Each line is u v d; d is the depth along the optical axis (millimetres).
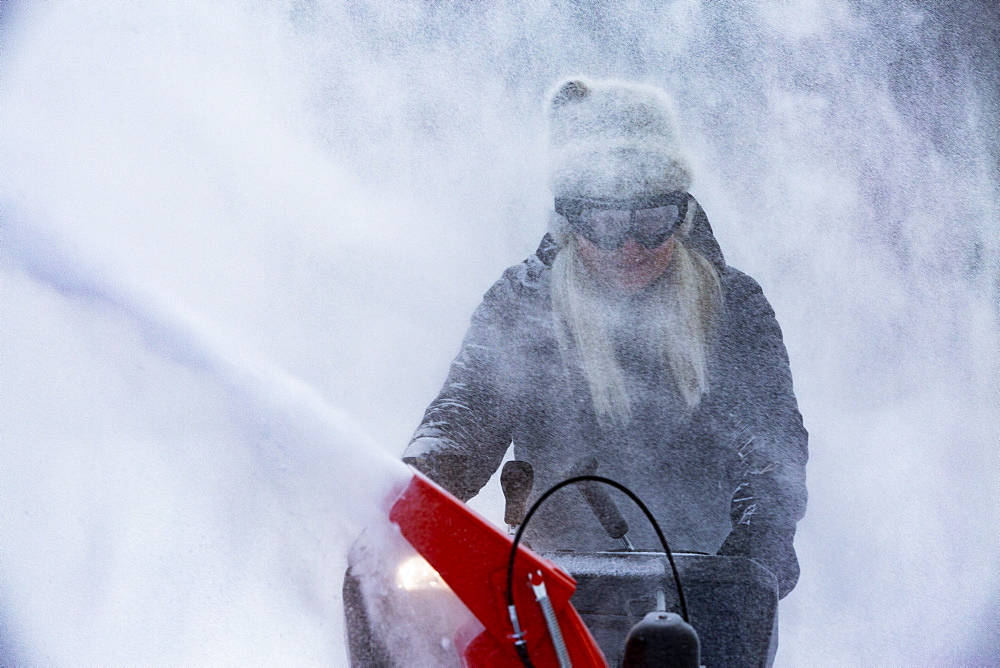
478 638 6625
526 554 6625
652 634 6441
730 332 11922
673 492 11258
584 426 11617
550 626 6426
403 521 6734
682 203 12109
